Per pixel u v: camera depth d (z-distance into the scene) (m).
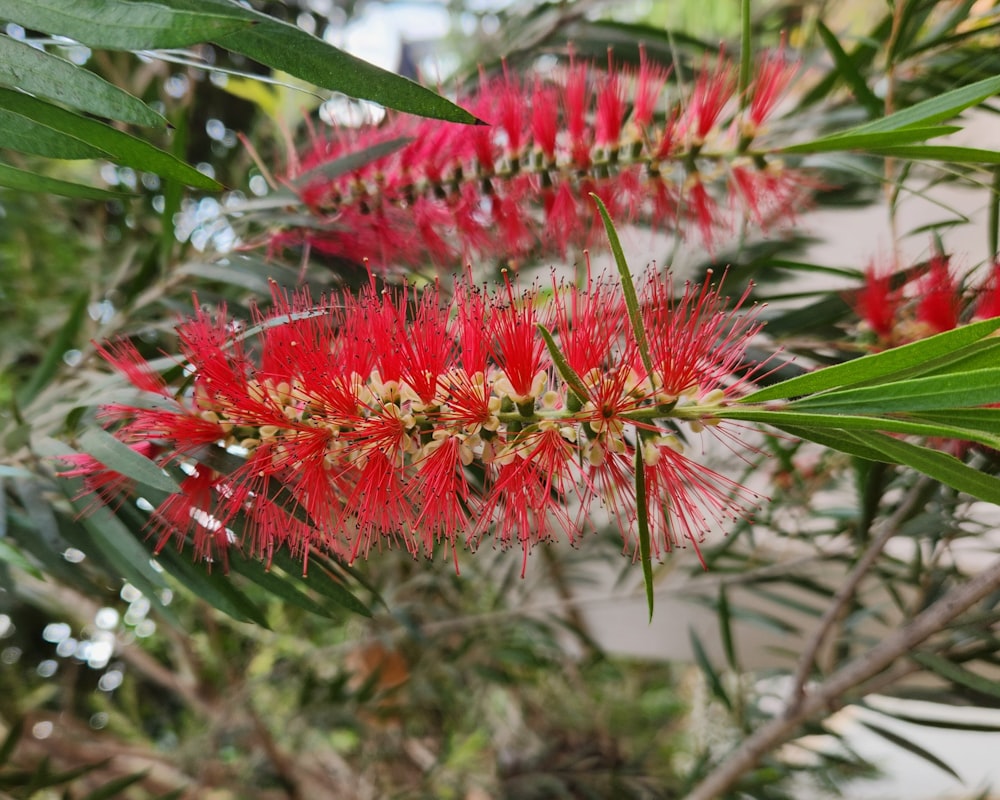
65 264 0.38
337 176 0.22
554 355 0.13
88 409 0.20
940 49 0.27
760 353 0.22
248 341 0.21
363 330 0.17
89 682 0.50
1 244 0.37
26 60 0.12
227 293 0.27
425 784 0.45
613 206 0.23
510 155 0.23
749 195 0.23
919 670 0.24
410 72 0.41
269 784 0.47
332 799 0.47
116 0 0.11
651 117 0.23
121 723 0.47
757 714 0.38
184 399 0.19
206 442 0.18
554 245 0.25
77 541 0.21
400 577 0.43
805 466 0.30
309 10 0.40
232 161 0.39
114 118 0.12
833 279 0.32
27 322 0.36
